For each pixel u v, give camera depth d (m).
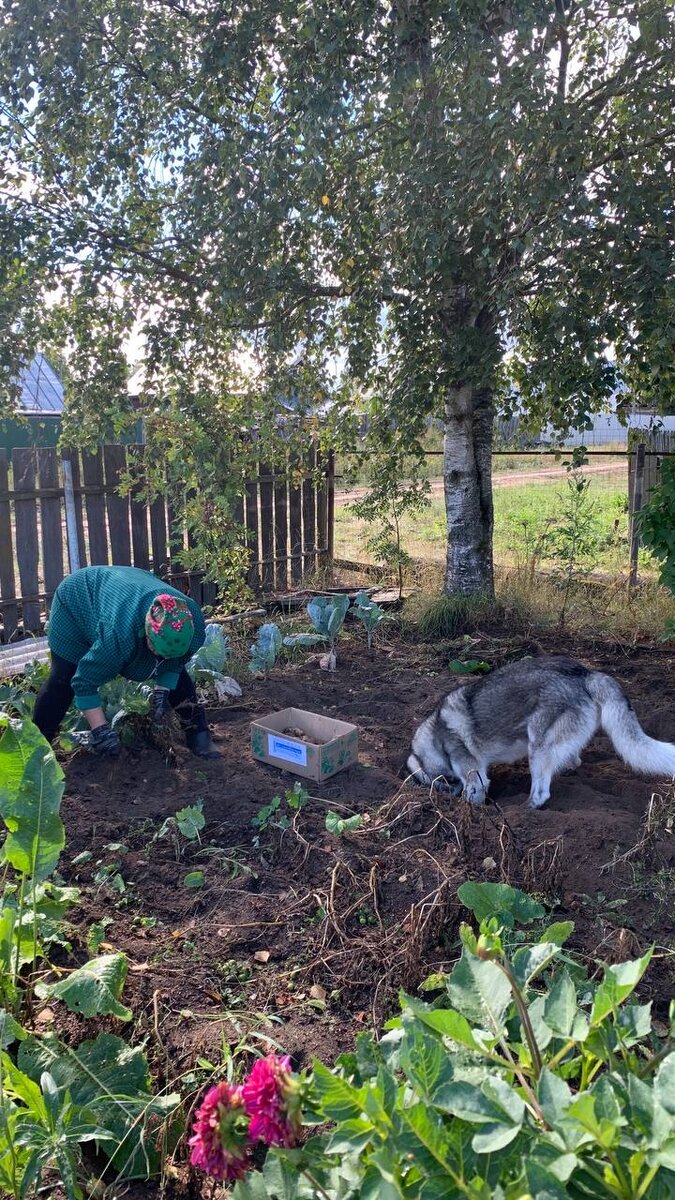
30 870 3.22
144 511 9.63
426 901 3.69
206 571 9.80
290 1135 1.69
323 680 7.22
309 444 9.61
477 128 5.82
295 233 7.08
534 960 2.20
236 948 3.56
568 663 5.07
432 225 6.25
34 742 3.33
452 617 8.48
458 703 5.14
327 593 9.88
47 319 8.18
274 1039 2.97
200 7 7.07
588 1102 1.52
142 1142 2.57
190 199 7.07
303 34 6.07
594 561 9.92
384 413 8.54
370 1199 1.64
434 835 4.30
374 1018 3.08
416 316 7.77
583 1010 2.70
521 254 6.60
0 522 8.70
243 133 6.39
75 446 8.63
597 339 6.55
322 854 4.20
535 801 4.80
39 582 9.42
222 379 8.41
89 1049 2.85
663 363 6.69
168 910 3.87
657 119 6.38
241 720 6.23
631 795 4.86
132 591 4.88
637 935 3.48
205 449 7.64
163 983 3.32
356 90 6.31
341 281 8.04
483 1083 1.75
